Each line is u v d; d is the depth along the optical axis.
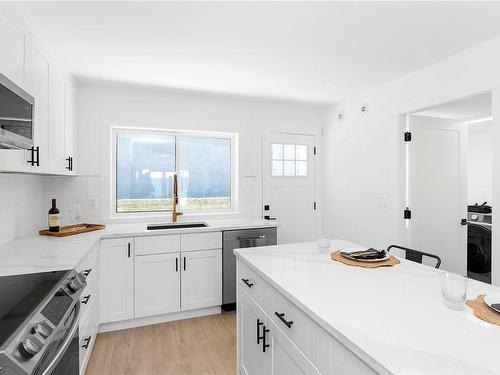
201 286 2.89
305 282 1.30
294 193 3.98
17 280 1.33
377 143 3.23
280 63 2.60
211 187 3.71
